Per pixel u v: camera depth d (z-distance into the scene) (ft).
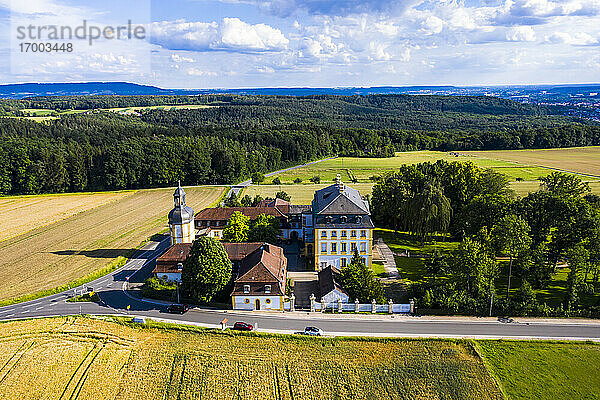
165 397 183.11
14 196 586.86
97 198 579.07
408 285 301.63
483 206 360.69
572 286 261.85
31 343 221.25
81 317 250.37
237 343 222.89
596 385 194.80
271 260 289.12
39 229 437.58
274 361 207.72
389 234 418.51
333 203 332.39
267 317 252.83
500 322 246.27
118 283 304.91
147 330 235.81
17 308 265.34
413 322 245.86
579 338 229.86
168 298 276.21
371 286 268.41
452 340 225.56
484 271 264.31
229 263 275.59
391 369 202.80
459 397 186.60
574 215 306.55
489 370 202.90
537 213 326.44
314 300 262.06
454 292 262.67
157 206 534.37
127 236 412.98
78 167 615.98
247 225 357.00
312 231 360.07
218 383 191.62
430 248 377.91
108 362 205.05
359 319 249.55
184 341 224.33
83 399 181.06
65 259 351.46
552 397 187.73
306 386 190.90
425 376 198.59
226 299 274.57
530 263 278.67
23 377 193.77
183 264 283.59
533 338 229.25
